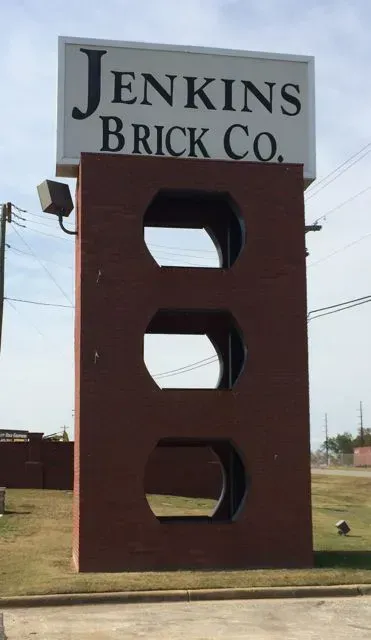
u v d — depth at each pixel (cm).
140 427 1330
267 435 1367
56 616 1022
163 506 2644
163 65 1444
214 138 1437
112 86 1422
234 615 1029
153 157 1403
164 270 1377
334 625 974
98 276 1352
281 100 1473
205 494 3188
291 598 1145
